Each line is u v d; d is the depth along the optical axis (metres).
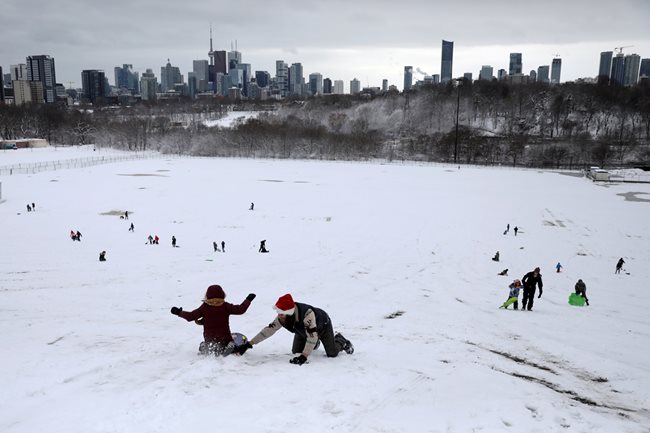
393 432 5.19
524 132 153.88
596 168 99.06
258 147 137.88
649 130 144.38
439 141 138.50
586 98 165.75
